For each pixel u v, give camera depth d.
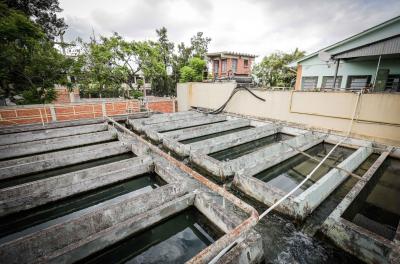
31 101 11.35
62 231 3.12
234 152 7.47
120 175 5.22
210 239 3.75
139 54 14.20
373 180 5.30
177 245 3.59
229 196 2.85
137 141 7.36
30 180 5.49
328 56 9.64
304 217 3.72
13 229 4.07
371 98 7.04
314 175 5.75
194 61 17.00
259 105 10.55
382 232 3.62
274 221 3.76
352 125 7.61
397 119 6.60
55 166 5.95
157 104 14.27
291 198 3.73
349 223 3.11
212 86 12.70
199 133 8.83
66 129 8.61
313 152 7.29
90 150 6.56
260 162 5.46
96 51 13.26
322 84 11.60
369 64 9.95
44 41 11.55
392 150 6.45
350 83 10.73
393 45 7.84
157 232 3.71
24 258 2.83
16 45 10.18
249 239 2.88
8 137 7.43
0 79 10.47
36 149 7.04
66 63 11.98
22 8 15.78
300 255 3.06
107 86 14.94
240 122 10.24
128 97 16.19
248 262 2.73
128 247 3.39
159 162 5.84
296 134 8.95
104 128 9.50
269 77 17.44
